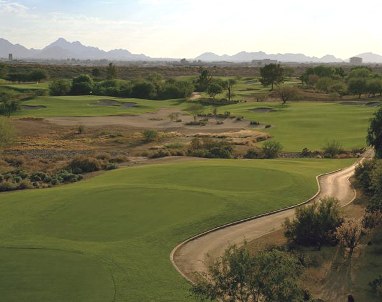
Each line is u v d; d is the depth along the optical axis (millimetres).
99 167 67188
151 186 48062
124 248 32750
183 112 132500
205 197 44250
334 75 196625
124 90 169000
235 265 21047
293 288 20609
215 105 150000
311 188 50000
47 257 30594
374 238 34531
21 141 88938
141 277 28000
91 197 44406
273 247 33156
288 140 91125
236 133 97688
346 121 108188
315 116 115938
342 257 31391
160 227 37094
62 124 107625
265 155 76375
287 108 132625
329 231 33719
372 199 41219
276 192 47438
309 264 30062
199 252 33250
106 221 38375
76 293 25375
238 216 40531
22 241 33750
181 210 40906
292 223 35375
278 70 182750
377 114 54938
